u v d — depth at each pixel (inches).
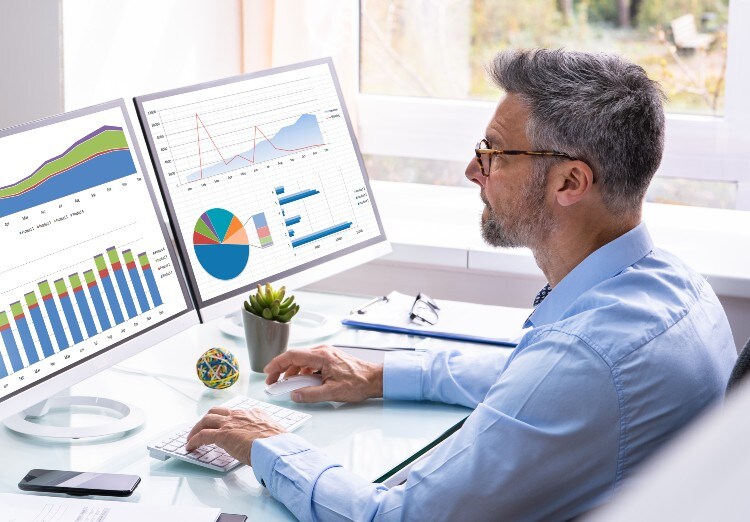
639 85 44.3
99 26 73.9
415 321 65.2
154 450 44.4
